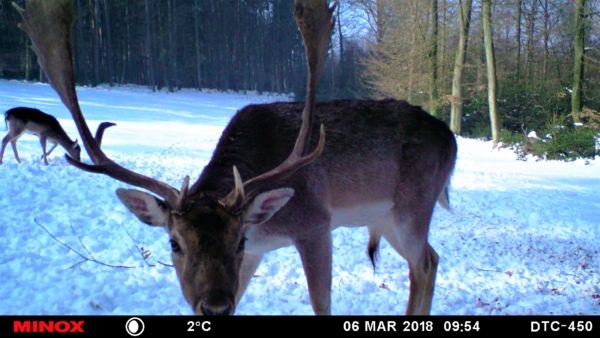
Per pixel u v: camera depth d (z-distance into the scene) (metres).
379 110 1.71
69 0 1.31
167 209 1.18
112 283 1.69
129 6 17.08
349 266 2.15
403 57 9.27
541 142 6.73
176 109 10.23
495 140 7.50
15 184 3.03
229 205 1.17
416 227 1.72
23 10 1.36
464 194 4.12
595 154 6.58
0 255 1.86
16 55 13.59
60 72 1.31
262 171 1.50
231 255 1.11
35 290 1.58
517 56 9.80
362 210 1.68
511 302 1.87
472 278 2.13
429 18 9.23
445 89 9.40
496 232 3.00
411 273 1.72
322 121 1.61
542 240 2.92
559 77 9.27
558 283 2.15
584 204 4.14
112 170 1.26
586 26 7.55
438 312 1.72
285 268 2.03
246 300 1.67
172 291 1.69
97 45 15.25
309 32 1.36
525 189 4.56
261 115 1.56
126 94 12.61
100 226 2.34
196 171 4.04
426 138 1.74
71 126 6.19
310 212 1.49
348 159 1.61
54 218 2.39
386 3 9.81
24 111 3.84
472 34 9.49
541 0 10.12
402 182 1.71
